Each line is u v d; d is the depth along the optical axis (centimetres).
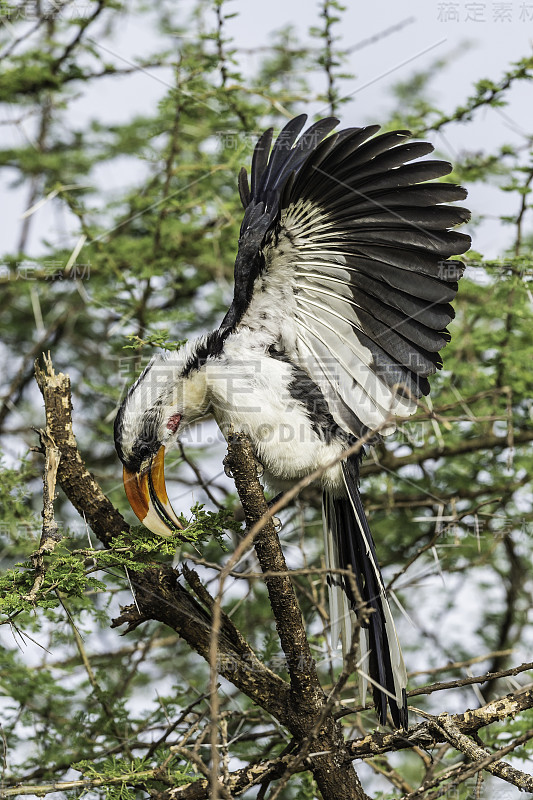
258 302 737
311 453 742
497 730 771
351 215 685
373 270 710
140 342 810
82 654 812
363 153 653
